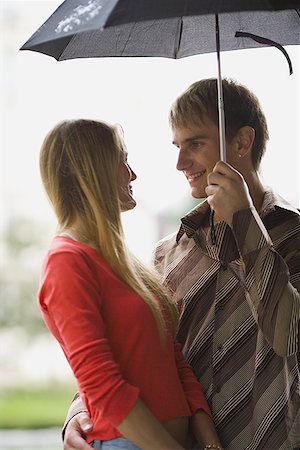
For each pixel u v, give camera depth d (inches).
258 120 98.8
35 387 440.8
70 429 89.6
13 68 510.6
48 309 83.7
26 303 448.5
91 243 86.5
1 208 457.7
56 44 95.9
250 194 98.0
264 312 88.0
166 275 99.6
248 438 92.0
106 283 84.8
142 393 85.0
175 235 104.0
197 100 96.3
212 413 93.2
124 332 84.5
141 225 509.0
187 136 97.0
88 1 81.5
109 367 81.2
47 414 392.2
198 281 96.6
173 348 90.4
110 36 98.4
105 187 87.1
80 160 87.1
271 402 91.4
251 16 99.8
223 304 95.0
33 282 449.4
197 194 98.3
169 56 101.7
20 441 327.0
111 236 86.3
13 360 448.5
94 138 87.6
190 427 91.7
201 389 93.5
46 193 89.4
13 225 456.1
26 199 462.3
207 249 97.0
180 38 101.7
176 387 88.3
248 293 89.2
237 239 88.4
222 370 93.6
